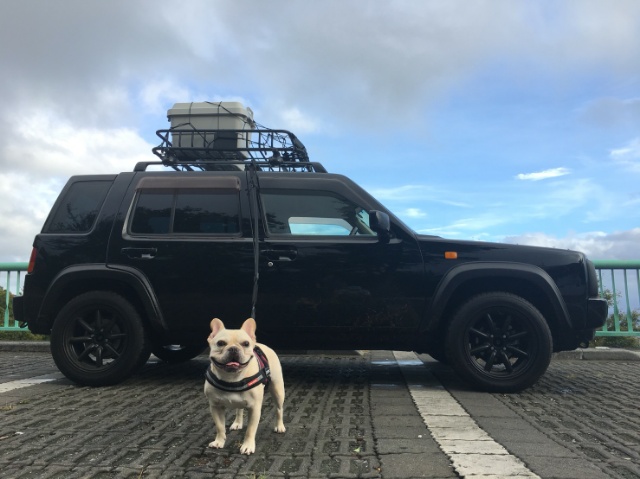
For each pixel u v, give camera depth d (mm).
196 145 6879
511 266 4859
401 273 4906
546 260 4918
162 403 4324
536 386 5246
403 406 4250
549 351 4766
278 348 5102
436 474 2613
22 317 5062
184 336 5008
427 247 4965
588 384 5395
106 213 5152
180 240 5016
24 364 6871
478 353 4910
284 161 5812
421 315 4895
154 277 4973
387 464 2760
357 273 4918
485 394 4793
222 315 4941
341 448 3074
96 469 2725
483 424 3625
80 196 5305
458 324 4840
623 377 5895
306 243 4980
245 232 5039
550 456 2859
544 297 4965
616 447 3105
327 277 4918
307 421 3748
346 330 4930
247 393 2951
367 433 3396
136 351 4988
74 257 5051
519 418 3812
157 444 3164
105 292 5043
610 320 7887
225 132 6340
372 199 5191
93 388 4969
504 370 4922
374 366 6844
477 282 5012
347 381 5562
